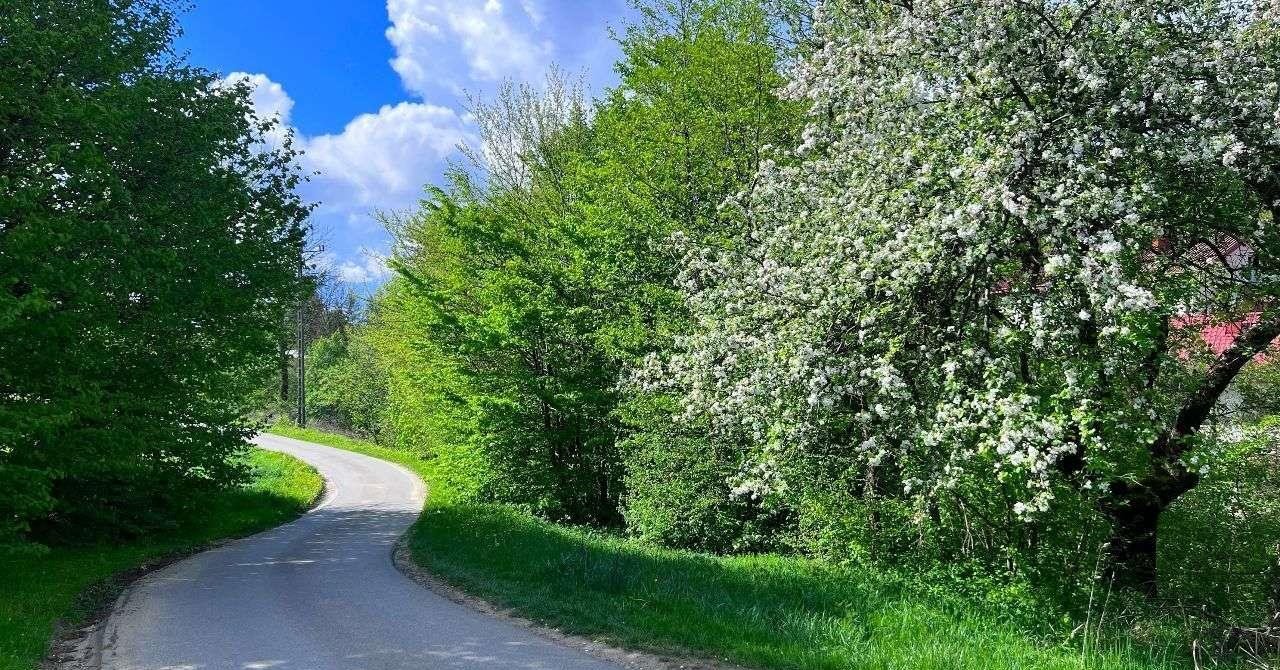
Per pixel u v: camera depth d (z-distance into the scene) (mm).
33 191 11492
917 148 9078
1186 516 12820
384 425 52125
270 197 20250
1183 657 8289
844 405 9945
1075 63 8555
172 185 17125
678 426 17656
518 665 7121
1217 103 8711
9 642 8359
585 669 6969
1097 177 7953
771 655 7023
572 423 25328
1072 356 8688
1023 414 7996
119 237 14078
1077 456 9781
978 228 8273
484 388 25156
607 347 21312
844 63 10289
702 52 18750
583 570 10844
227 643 8320
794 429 9555
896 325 9555
